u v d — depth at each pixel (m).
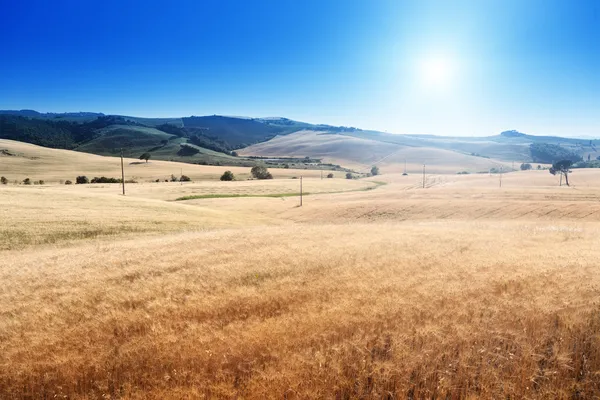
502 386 6.49
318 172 183.25
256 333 8.31
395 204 61.72
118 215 40.62
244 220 50.62
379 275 13.35
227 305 10.64
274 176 162.62
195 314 10.06
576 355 7.33
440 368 6.94
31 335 9.25
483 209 53.97
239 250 19.38
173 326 9.34
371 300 10.28
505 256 15.95
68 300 11.95
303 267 15.27
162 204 53.41
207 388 6.70
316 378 6.63
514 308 9.25
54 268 16.81
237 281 13.55
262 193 95.06
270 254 17.92
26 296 12.75
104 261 17.77
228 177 137.12
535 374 6.69
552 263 13.86
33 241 28.73
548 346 7.72
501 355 7.21
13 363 7.93
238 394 6.58
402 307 9.58
